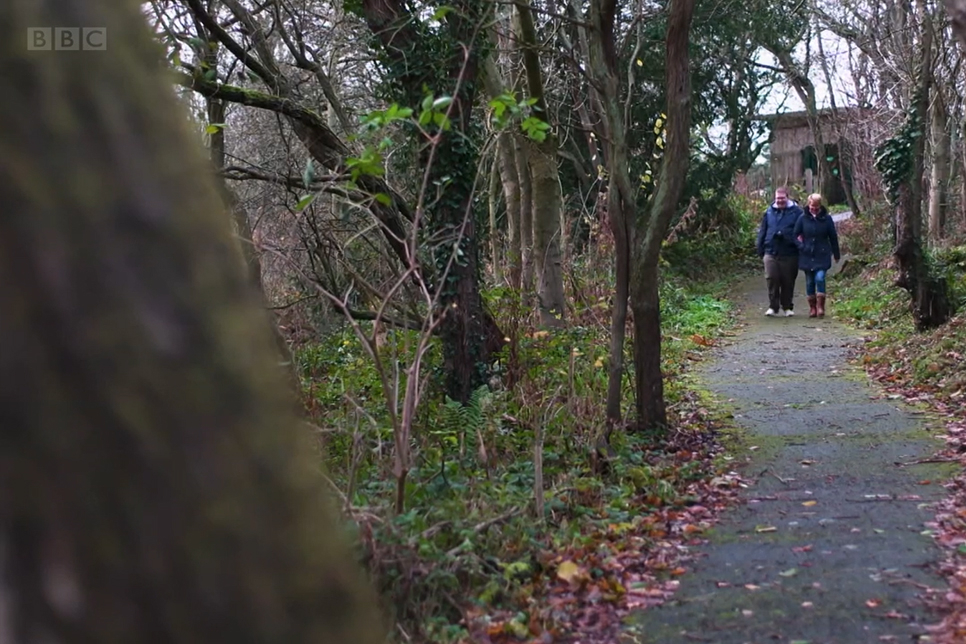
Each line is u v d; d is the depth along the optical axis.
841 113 31.81
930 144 20.36
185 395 1.53
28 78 1.53
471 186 9.59
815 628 4.46
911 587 4.87
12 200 1.47
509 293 12.10
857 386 10.72
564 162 20.52
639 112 20.89
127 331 1.50
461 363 9.68
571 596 5.03
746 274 24.91
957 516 5.95
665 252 23.69
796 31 25.80
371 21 9.77
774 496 6.79
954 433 8.18
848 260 22.30
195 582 1.50
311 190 8.92
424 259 9.74
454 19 9.32
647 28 19.28
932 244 19.28
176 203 1.61
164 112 1.68
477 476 6.71
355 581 1.76
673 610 4.83
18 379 1.44
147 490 1.48
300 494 1.65
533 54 11.80
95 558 1.45
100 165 1.54
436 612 4.83
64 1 1.59
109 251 1.51
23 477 1.44
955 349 11.00
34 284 1.46
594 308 12.41
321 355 11.98
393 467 6.13
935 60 17.41
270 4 11.86
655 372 8.73
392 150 10.33
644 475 7.13
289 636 1.58
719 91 24.67
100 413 1.47
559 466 7.41
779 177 42.56
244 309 1.67
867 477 7.11
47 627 1.44
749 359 12.89
